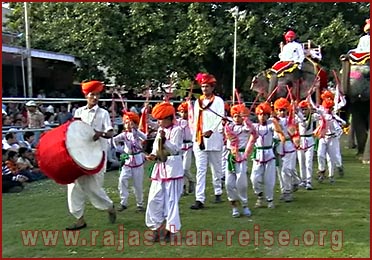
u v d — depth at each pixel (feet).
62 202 32.42
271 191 30.58
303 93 54.29
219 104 31.22
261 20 73.92
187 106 36.27
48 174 24.50
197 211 29.91
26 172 40.04
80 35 69.97
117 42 69.92
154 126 32.71
